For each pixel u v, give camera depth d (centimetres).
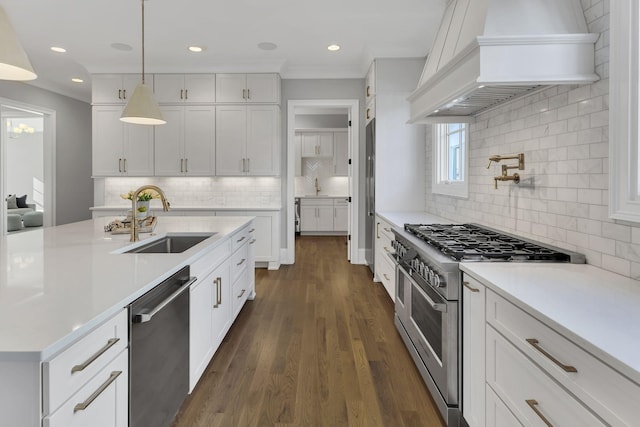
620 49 149
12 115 581
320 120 919
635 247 146
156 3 339
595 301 120
